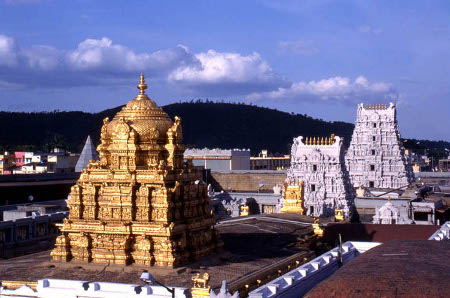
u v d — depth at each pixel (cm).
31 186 9644
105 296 3922
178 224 4800
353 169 15600
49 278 4438
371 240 6850
